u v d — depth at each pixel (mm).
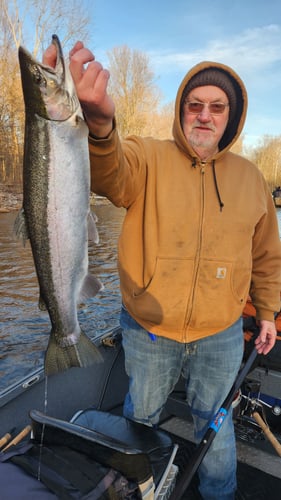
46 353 1517
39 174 1343
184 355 1959
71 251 1404
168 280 1780
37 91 1265
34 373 2424
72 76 1221
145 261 1804
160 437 1873
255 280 2213
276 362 2537
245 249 1871
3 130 20797
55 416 2449
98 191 1603
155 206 1790
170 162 1834
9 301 6777
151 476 1557
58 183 1343
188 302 1796
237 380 2090
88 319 6176
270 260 2141
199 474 2133
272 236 2115
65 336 1500
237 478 2307
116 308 6684
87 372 2699
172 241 1766
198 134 1828
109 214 20469
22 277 8172
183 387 2770
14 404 2248
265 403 2541
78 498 1413
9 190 20594
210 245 1781
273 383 2518
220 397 1978
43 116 1291
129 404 2129
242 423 2527
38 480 1462
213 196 1813
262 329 2201
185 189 1791
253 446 2502
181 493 1590
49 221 1378
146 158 1805
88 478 1501
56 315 1479
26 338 5426
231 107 1900
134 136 1900
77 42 1244
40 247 1413
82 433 1629
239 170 1937
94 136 1396
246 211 1846
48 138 1308
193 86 1836
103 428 1909
